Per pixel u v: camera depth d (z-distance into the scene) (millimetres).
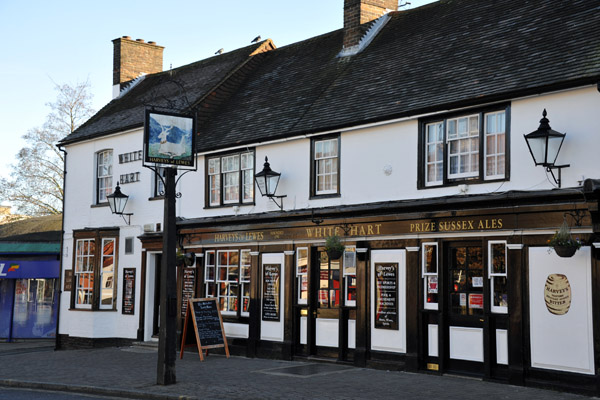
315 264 15047
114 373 13898
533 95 11500
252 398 10414
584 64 11203
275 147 16109
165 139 12180
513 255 11469
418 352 12797
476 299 12195
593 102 10789
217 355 16531
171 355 12070
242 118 18109
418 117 13242
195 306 15656
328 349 14633
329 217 14516
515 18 14406
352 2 17891
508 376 11438
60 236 24312
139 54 25375
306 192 15289
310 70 18438
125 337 19531
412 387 11227
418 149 13242
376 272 13656
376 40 17656
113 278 20109
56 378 13477
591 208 10344
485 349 11836
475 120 12516
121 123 21047
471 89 12641
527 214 11328
